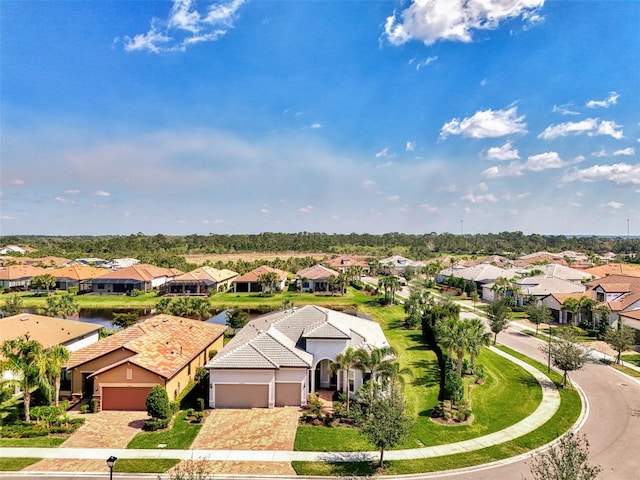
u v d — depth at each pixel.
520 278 86.69
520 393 35.81
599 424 29.61
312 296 93.75
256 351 33.94
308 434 28.39
